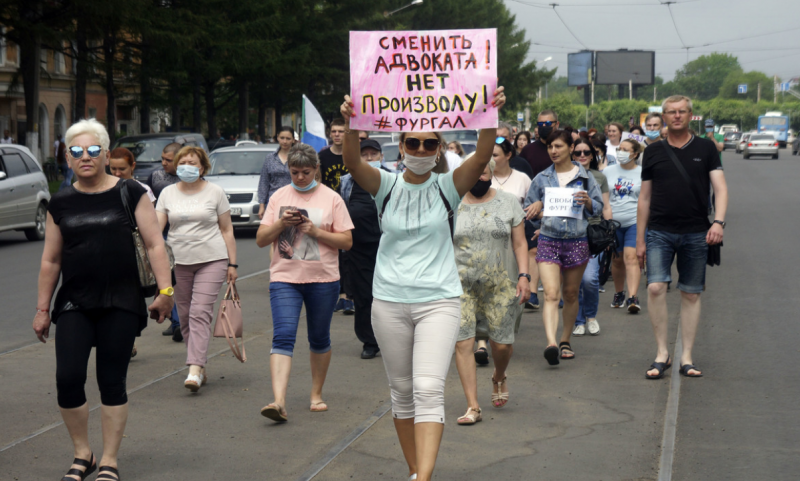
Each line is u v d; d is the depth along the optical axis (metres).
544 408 5.92
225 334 6.32
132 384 6.62
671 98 6.59
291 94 49.59
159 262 4.57
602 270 10.78
